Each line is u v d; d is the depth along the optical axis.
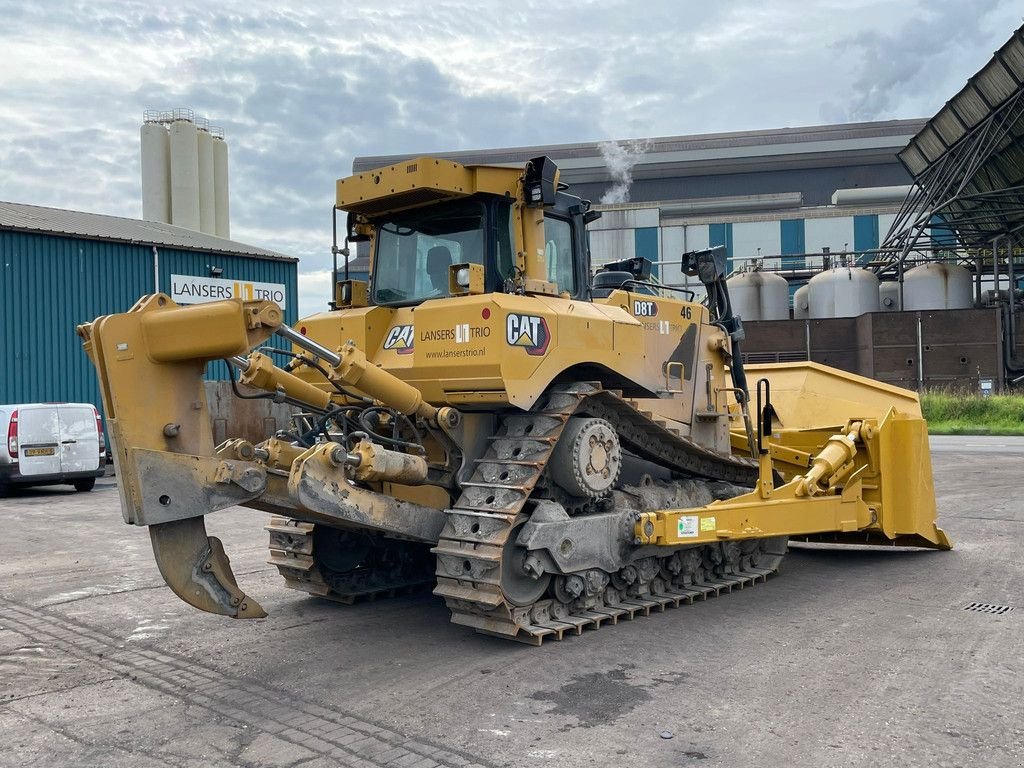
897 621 6.48
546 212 6.78
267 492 5.23
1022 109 29.25
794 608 6.92
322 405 6.07
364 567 7.36
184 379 4.86
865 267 39.97
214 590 4.91
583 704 4.73
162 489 4.67
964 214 35.41
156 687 5.11
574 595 6.14
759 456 7.59
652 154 60.00
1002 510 11.93
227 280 22.52
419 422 6.11
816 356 38.19
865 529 8.83
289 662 5.56
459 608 5.79
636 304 7.30
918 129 58.12
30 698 4.94
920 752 4.08
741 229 52.25
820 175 60.47
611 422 6.82
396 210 6.77
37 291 19.28
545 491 6.30
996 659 5.51
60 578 8.16
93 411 15.59
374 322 6.50
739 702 4.75
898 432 8.84
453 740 4.25
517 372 5.72
